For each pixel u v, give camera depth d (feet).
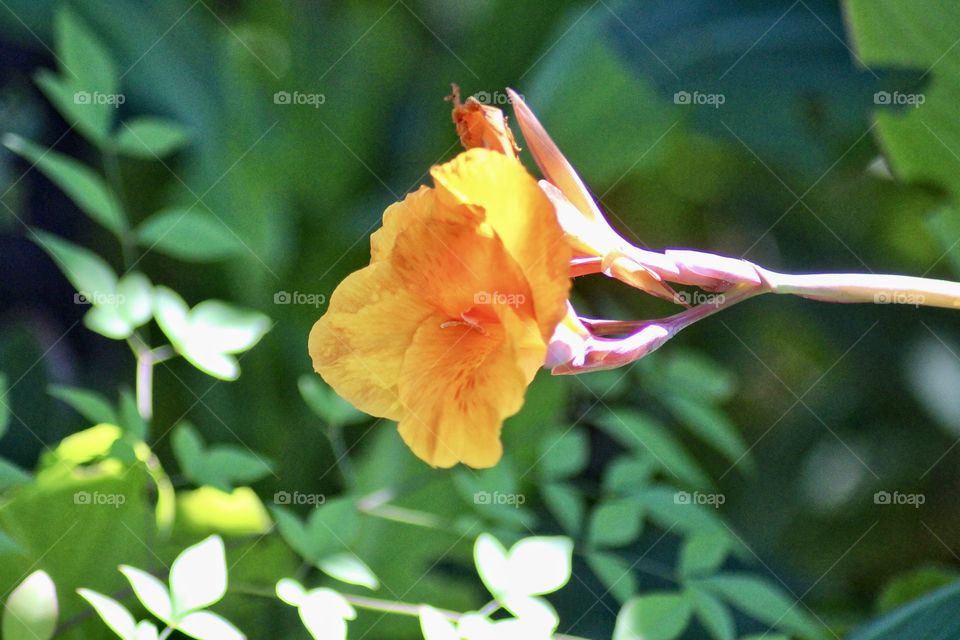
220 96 4.92
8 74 5.06
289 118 5.31
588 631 4.23
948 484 5.31
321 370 3.60
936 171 4.22
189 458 3.88
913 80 4.14
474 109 3.58
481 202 3.51
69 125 5.03
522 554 3.76
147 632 3.64
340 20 5.71
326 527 3.81
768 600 3.88
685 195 5.70
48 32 4.57
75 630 3.94
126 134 4.03
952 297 3.59
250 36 5.50
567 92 4.53
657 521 4.04
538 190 3.48
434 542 4.28
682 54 4.34
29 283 4.96
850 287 3.59
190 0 5.03
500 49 5.00
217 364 3.93
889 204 5.24
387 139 5.50
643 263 3.56
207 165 4.69
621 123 4.59
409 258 3.55
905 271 5.42
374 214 5.03
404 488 4.04
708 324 5.49
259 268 4.76
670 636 3.80
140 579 3.67
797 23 4.31
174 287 4.98
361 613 4.16
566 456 4.06
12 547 3.73
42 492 3.91
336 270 4.99
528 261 3.50
